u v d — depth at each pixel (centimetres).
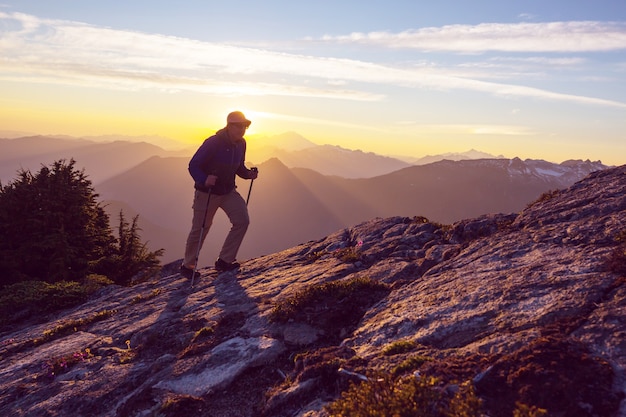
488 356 468
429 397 388
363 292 792
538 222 866
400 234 1178
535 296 576
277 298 902
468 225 1025
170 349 783
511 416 383
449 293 679
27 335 1102
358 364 534
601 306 505
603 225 738
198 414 567
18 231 2081
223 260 1228
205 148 1078
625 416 362
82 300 1413
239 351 683
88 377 731
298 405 520
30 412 661
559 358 421
